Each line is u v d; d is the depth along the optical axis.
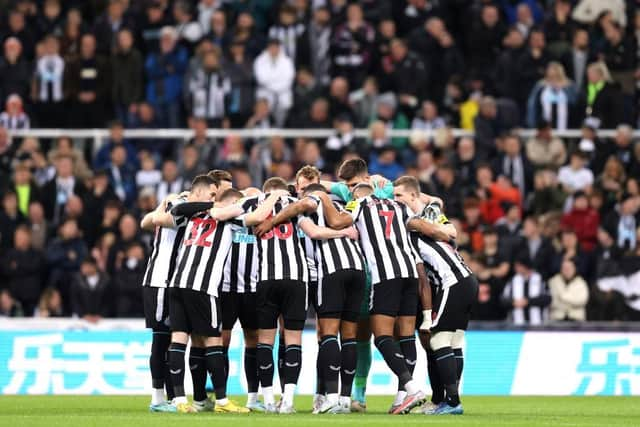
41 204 52.12
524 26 60.12
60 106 57.47
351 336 31.25
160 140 54.56
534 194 52.88
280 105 56.53
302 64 58.44
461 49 61.84
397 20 61.06
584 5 61.72
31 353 43.66
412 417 29.02
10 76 57.41
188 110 56.66
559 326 44.56
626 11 61.66
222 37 58.66
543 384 44.09
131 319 45.69
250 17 58.06
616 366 44.28
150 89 57.59
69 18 59.38
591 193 51.34
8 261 49.56
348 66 57.94
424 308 31.20
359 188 31.67
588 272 50.06
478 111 54.69
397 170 52.09
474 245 49.41
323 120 54.94
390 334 30.77
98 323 44.72
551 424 27.56
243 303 32.50
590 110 56.81
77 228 50.69
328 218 30.88
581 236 50.53
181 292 30.73
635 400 40.59
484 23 59.56
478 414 31.53
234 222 31.02
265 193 31.91
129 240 48.91
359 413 31.16
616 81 57.59
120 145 53.81
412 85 56.94
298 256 31.06
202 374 32.12
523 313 47.97
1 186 53.44
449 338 30.88
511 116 55.06
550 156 53.81
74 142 54.75
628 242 50.97
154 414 30.20
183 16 59.88
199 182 31.34
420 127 55.41
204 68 56.19
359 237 31.53
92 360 43.44
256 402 32.97
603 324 44.59
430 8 61.47
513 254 48.34
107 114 58.12
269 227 31.05
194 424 26.39
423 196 32.91
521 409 34.94
